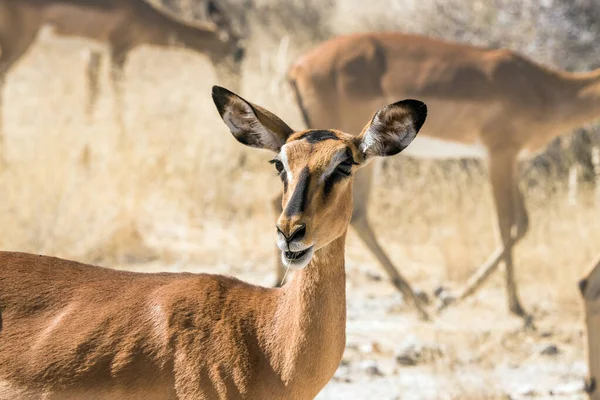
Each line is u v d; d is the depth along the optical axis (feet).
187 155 143.33
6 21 163.94
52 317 54.90
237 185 138.92
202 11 215.31
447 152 112.16
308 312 53.42
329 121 109.19
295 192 51.98
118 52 171.01
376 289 111.04
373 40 109.60
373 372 83.66
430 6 160.15
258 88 169.89
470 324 99.66
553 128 110.01
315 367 53.67
